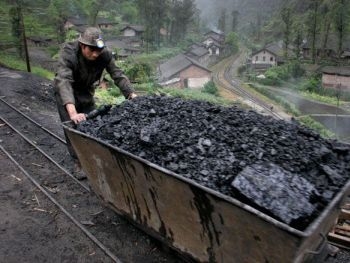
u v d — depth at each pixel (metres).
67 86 4.03
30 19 46.72
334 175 2.66
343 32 49.22
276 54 56.56
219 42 73.19
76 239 3.93
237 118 3.55
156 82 30.30
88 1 66.31
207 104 4.02
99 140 3.23
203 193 2.39
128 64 31.17
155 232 3.31
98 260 3.61
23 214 4.39
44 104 9.82
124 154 2.97
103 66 4.48
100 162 3.48
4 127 7.52
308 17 58.81
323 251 2.66
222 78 49.03
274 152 2.90
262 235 2.17
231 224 2.35
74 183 5.16
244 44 89.38
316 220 2.09
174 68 42.97
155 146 3.11
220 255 2.66
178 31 67.12
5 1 42.97
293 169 2.74
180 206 2.73
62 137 7.07
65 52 4.15
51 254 3.72
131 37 59.53
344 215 4.00
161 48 59.53
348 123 25.97
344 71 40.41
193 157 2.90
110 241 3.89
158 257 3.61
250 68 55.75
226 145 3.04
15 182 5.17
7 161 5.86
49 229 4.11
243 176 2.48
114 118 3.73
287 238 2.02
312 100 33.50
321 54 50.97
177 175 2.54
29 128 7.51
